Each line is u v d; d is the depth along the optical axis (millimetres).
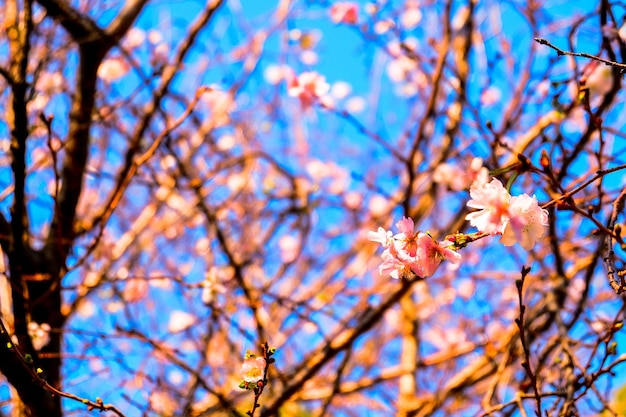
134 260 5504
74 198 4219
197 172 5633
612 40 3441
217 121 5977
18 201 3496
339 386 4902
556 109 3525
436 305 6707
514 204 2189
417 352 6070
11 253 3588
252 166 5977
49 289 3861
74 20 4129
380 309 4500
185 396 4281
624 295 3191
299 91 4586
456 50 5262
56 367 3734
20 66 3402
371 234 2367
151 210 5855
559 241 4520
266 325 5348
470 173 3973
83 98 4258
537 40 2236
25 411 3451
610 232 2365
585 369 3314
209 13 4758
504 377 4957
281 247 6227
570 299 4926
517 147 4301
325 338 4602
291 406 5895
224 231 5652
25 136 3381
